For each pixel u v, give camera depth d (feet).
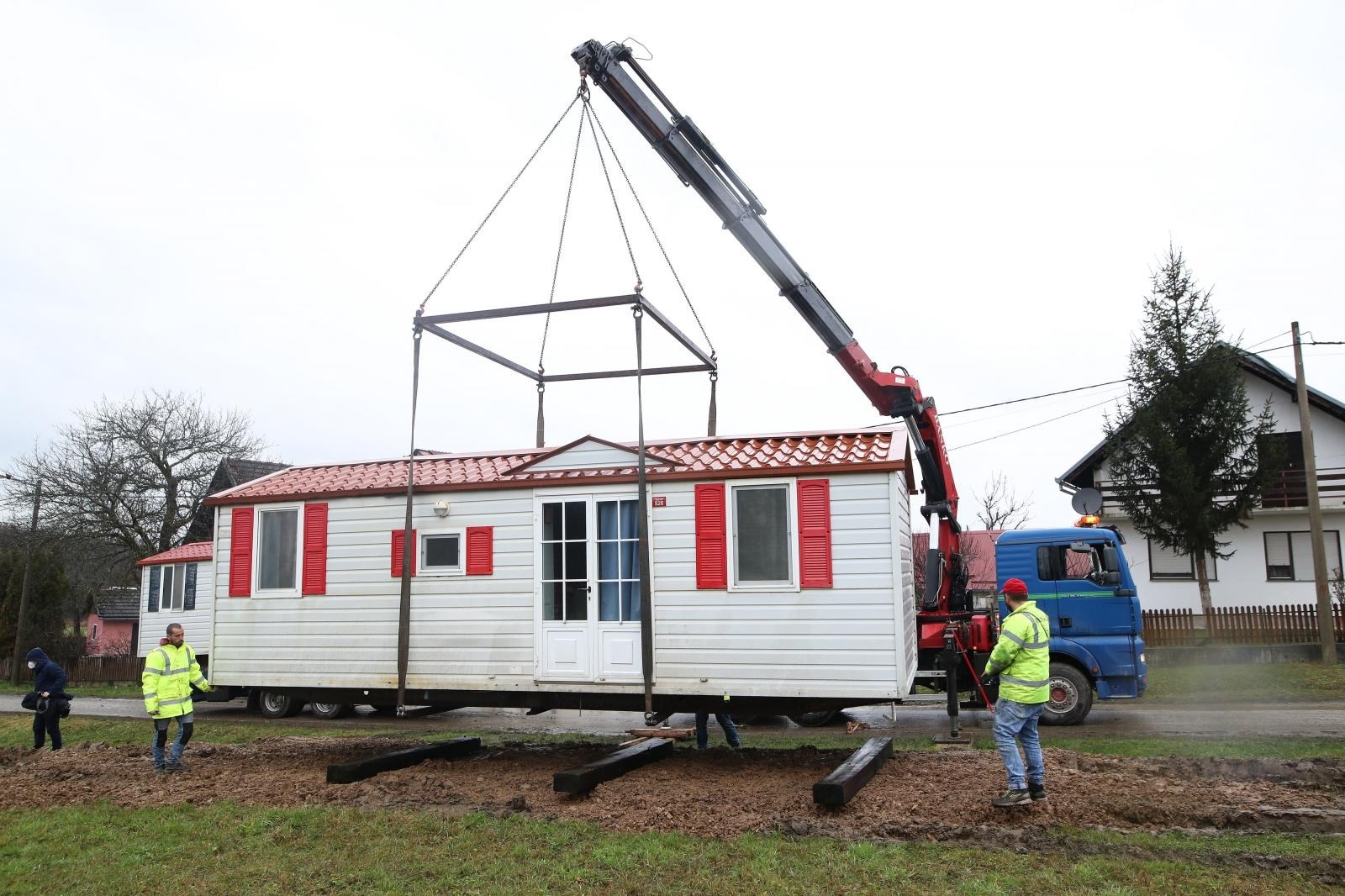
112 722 48.65
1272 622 66.18
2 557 94.02
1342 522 77.97
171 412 109.40
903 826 21.48
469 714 50.37
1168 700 49.83
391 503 33.04
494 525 31.60
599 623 30.01
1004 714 23.21
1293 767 27.09
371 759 28.94
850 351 39.96
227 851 21.36
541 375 35.65
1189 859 19.01
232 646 34.50
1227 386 70.13
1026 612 23.53
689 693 28.86
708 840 21.20
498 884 18.66
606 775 26.66
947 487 46.50
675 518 29.68
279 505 34.73
